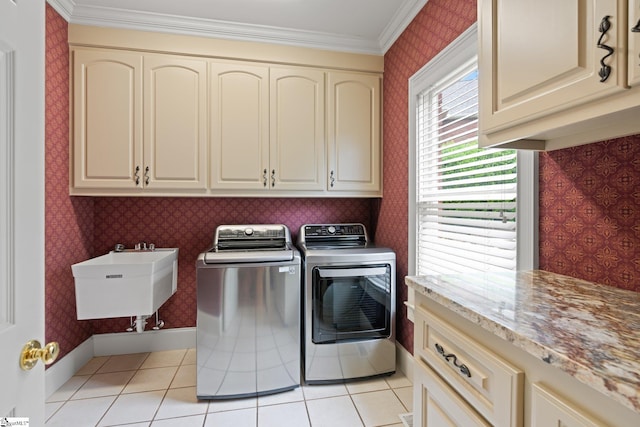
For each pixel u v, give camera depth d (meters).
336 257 1.99
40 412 0.66
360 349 2.02
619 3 0.62
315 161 2.36
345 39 2.35
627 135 0.89
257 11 2.04
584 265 1.05
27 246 0.63
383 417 1.68
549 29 0.77
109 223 2.40
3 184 0.58
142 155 2.10
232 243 2.26
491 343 0.73
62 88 1.95
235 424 1.61
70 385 1.96
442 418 0.91
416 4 1.94
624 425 0.47
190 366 2.22
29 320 0.63
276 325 1.90
